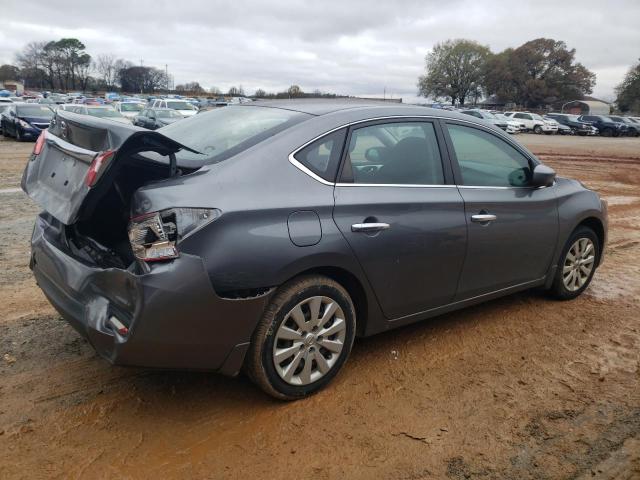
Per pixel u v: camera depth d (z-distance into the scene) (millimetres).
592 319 4617
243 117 3639
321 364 3244
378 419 3098
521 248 4230
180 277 2635
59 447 2750
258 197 2881
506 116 43344
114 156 2664
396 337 4129
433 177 3697
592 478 2703
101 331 2727
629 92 89125
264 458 2748
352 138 3357
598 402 3361
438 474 2693
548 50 87250
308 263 2984
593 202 4871
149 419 3012
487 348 4020
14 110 21375
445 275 3730
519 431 3047
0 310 4281
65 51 116750
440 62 95125
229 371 2941
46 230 3393
